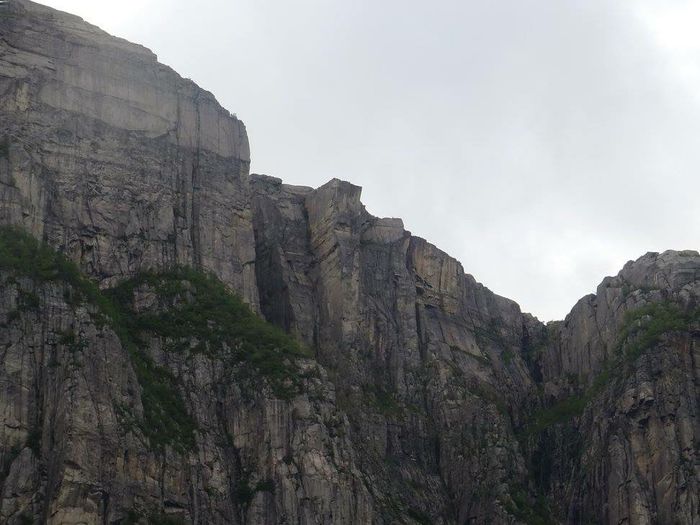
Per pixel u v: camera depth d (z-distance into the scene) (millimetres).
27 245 169250
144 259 181625
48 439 157375
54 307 164375
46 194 176625
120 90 189000
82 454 155875
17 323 161875
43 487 154875
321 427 173250
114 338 165375
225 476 167000
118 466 158250
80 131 183625
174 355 174000
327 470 170625
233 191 193875
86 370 161125
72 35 188875
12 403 158125
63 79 185000
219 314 180625
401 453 193125
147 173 186625
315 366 179000
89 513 153500
